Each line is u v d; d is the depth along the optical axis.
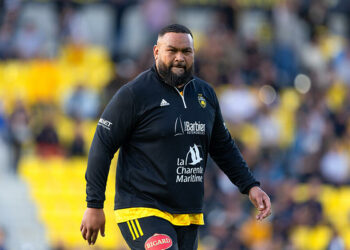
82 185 47.97
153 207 15.09
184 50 15.25
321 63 58.56
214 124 16.34
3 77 52.69
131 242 15.19
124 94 15.10
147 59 50.06
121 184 15.48
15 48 54.00
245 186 16.52
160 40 15.41
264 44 58.16
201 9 61.72
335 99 56.81
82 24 57.09
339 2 63.62
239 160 16.64
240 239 41.94
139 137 15.21
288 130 51.84
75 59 55.78
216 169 43.12
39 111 49.59
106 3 56.69
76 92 51.16
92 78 55.25
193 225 15.72
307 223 44.06
